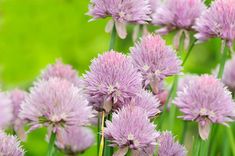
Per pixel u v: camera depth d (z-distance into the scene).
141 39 0.46
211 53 0.85
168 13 0.49
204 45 0.84
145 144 0.41
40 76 0.51
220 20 0.46
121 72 0.43
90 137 0.52
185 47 0.50
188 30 0.50
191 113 0.43
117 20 0.46
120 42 0.80
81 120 0.41
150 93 0.44
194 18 0.49
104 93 0.43
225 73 0.55
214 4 0.47
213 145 0.52
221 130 0.67
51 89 0.41
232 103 0.43
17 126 0.49
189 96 0.43
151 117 0.43
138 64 0.45
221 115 0.43
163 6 0.50
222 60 0.47
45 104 0.40
